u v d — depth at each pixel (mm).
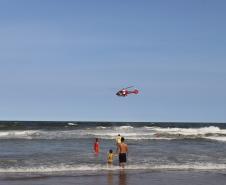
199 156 36594
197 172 26281
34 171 25344
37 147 43438
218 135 73062
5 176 23234
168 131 81812
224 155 38125
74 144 48438
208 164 30406
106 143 51281
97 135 64188
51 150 40125
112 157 29969
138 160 32312
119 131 77625
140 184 21344
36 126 100562
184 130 85000
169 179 23125
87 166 27938
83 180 22312
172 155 37031
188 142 57438
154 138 62844
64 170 26016
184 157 35406
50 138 57719
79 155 35438
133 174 24859
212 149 45531
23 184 20703
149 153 38625
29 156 33938
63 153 37062
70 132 69375
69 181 21891
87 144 48719
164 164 29953
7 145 45781
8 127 92438
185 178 23609
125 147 28422
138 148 44719
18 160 30719
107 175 24281
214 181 22688
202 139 63750
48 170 25828
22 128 88250
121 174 24797
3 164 28250
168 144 52406
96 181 22062
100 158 33312
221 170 27578
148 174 24969
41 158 32469
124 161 28297
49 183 21156
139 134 68688
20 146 44500
